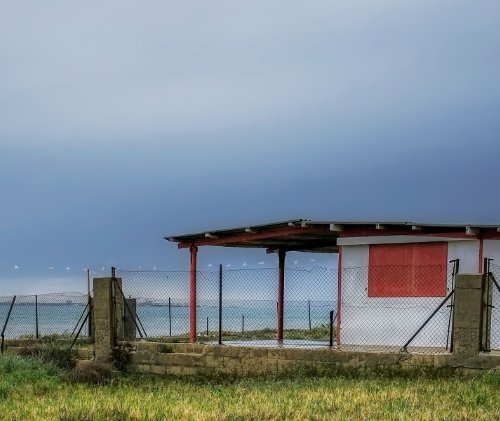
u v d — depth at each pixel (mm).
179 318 70688
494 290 19547
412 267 21141
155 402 14523
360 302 22000
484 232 19953
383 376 17844
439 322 20422
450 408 12875
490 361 17094
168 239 25422
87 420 12898
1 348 24906
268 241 25375
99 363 21812
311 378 18375
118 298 23469
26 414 13891
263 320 62688
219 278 22094
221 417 12461
